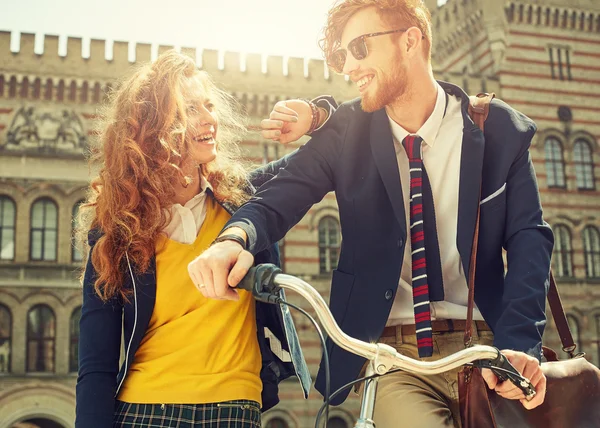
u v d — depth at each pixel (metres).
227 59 32.53
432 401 2.79
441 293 3.02
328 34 3.13
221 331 2.81
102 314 2.84
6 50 30.20
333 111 3.24
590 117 35.53
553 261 33.44
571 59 36.03
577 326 32.81
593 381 2.75
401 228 2.98
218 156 3.18
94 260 2.84
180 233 2.93
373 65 3.00
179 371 2.76
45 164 29.64
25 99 30.06
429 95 3.06
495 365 2.29
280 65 32.97
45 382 28.12
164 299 2.82
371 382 2.12
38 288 28.73
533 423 2.62
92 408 2.71
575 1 36.12
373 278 3.02
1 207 29.17
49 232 29.27
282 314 2.96
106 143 2.96
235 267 2.22
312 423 29.14
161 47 31.66
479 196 2.96
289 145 32.09
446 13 38.97
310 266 30.64
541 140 34.78
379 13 2.99
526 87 35.34
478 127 3.03
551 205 34.00
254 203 2.84
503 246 3.05
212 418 2.71
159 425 2.69
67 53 30.53
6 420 27.67
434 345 3.02
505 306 2.71
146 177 2.86
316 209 31.06
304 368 3.07
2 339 28.22
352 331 3.02
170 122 2.92
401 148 3.12
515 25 35.94
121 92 3.04
